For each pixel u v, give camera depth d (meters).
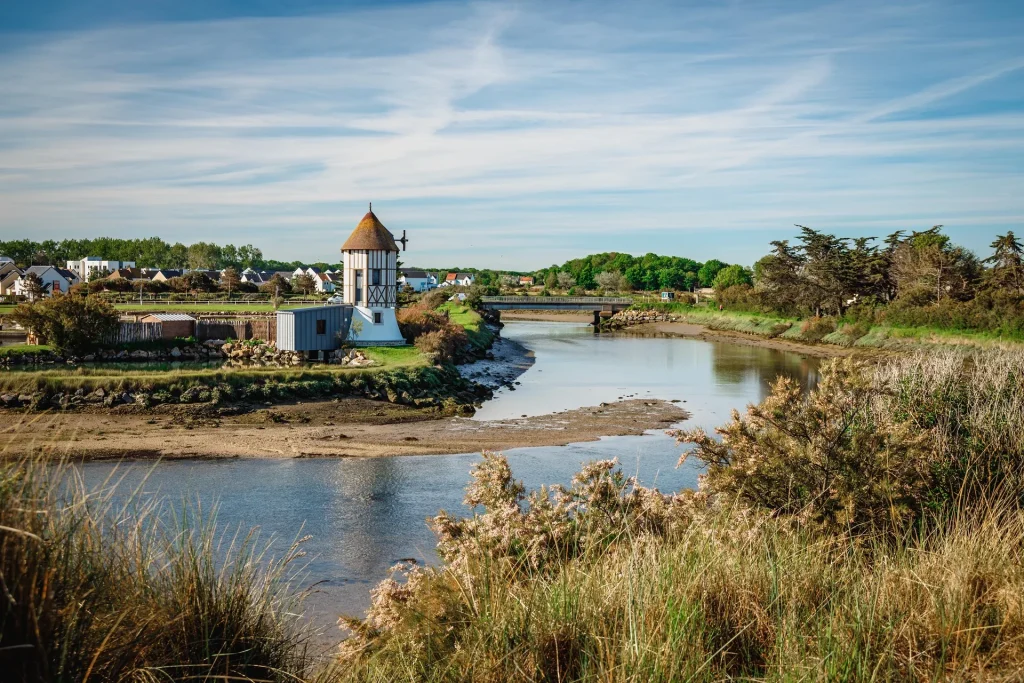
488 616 4.96
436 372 37.91
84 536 3.94
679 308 106.19
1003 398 11.40
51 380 28.95
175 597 4.25
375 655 5.29
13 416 26.14
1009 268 65.56
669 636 4.22
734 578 5.17
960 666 4.27
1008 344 47.78
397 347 45.12
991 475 8.85
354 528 15.52
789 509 7.82
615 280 158.12
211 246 191.00
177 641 4.08
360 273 45.81
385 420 29.84
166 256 188.88
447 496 18.33
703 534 6.12
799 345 68.25
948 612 4.72
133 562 4.38
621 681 4.04
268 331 50.56
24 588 3.30
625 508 7.71
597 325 95.69
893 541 7.30
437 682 4.56
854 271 77.62
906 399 11.36
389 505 17.44
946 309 60.06
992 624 4.72
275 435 26.14
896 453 8.14
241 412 29.38
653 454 23.83
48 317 42.34
